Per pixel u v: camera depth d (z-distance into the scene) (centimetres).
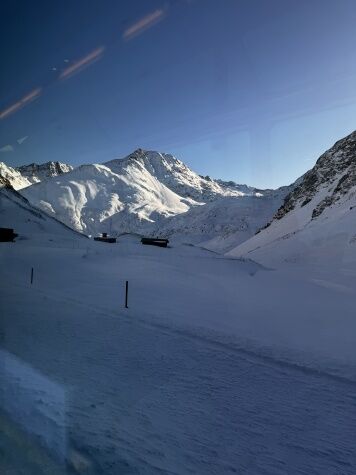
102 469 428
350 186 11269
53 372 715
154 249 5553
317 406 772
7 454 398
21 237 5431
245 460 546
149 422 600
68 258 3744
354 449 613
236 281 3300
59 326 1136
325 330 1612
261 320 1739
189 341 1169
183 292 2447
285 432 650
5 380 610
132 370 835
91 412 577
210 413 681
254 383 871
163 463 486
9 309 1302
